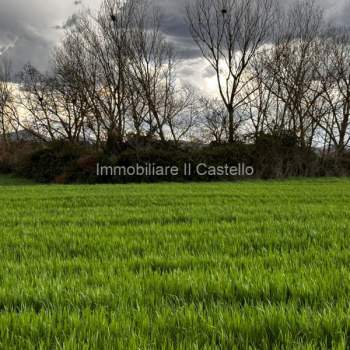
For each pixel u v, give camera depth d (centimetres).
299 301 369
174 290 405
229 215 1048
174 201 1513
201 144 4606
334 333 293
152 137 4572
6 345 281
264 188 2419
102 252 621
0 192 2248
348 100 4816
